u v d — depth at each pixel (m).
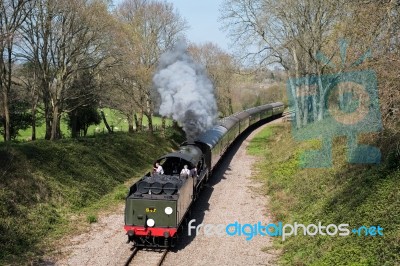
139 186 14.45
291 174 22.33
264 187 22.44
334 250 11.91
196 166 18.64
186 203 15.80
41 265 12.59
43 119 36.00
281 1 30.34
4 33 20.16
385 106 13.12
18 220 15.10
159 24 35.28
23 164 18.77
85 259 13.09
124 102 32.47
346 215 13.58
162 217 13.78
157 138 36.91
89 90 27.81
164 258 13.23
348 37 16.03
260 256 13.51
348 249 11.55
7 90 23.20
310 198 17.41
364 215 12.84
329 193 16.61
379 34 13.33
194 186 17.78
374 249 10.89
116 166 25.92
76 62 25.47
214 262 13.00
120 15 35.50
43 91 25.78
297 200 18.22
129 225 13.93
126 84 32.28
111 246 14.23
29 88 26.44
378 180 14.16
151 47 34.75
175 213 13.73
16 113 29.50
